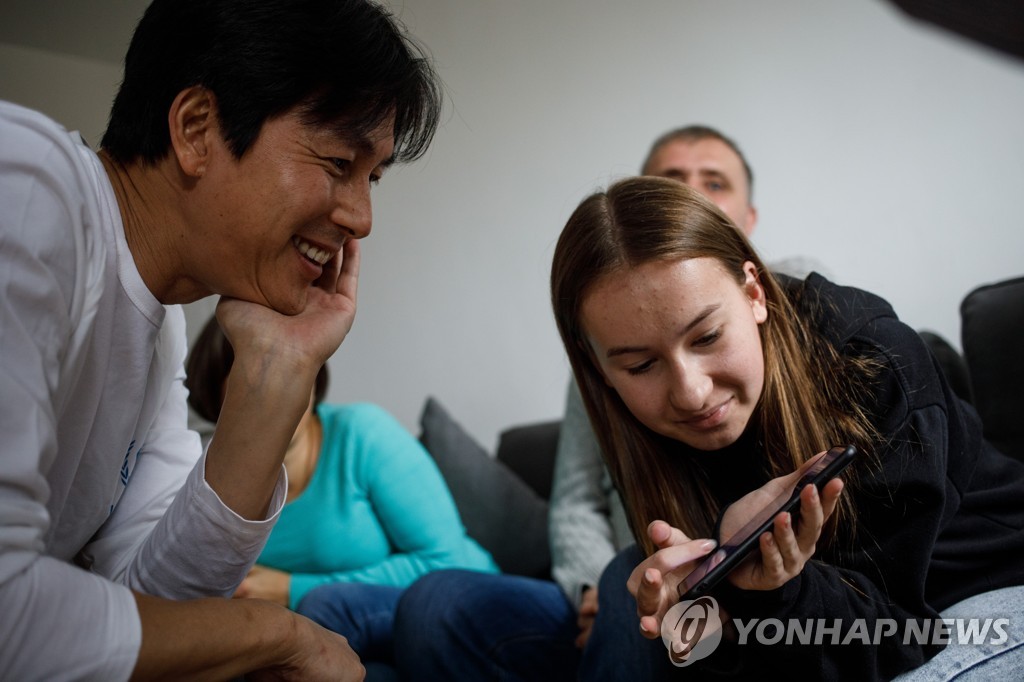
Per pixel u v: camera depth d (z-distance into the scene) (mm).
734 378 1004
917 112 2621
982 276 2594
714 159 1882
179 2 823
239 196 843
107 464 951
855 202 2586
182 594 922
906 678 1022
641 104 2549
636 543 1166
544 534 1895
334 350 954
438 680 1324
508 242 2455
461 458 1963
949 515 1074
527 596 1411
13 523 687
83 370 852
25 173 745
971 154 2623
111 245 838
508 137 2475
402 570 1685
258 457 905
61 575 701
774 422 1062
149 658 721
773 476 1077
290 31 812
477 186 2449
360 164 882
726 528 926
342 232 897
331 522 1688
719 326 989
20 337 715
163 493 1063
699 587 844
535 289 2461
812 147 2590
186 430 1126
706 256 1003
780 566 873
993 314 1470
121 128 857
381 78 852
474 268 2436
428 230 2418
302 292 919
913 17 1350
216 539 901
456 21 2453
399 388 2383
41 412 719
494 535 1897
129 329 888
